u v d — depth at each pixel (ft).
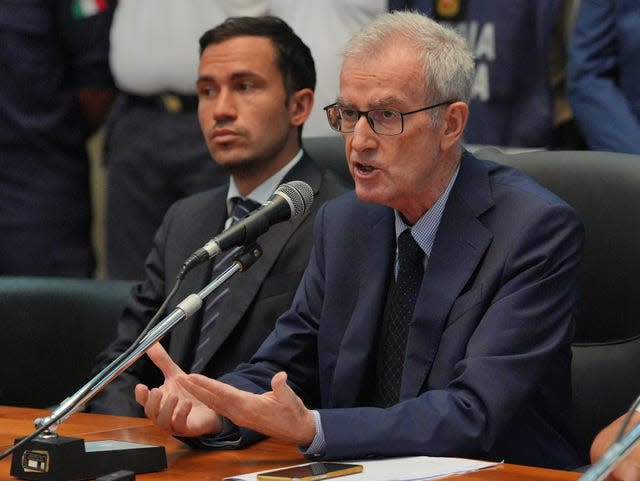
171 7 45.62
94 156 58.08
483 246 24.81
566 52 41.27
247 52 32.86
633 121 38.50
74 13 50.49
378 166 24.75
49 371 33.73
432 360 24.62
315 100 42.01
